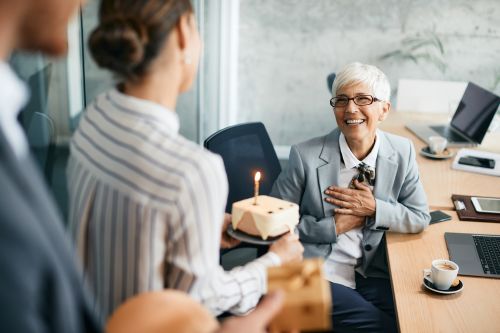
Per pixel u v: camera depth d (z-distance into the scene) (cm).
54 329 51
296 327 85
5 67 53
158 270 93
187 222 90
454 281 166
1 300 46
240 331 71
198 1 355
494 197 234
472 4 447
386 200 205
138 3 88
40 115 186
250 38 461
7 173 47
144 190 90
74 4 61
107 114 95
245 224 133
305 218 204
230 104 466
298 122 484
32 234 47
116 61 89
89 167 96
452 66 462
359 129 196
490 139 319
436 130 329
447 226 207
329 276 201
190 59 97
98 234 95
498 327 146
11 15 54
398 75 466
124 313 70
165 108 95
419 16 451
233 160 217
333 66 467
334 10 452
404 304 156
